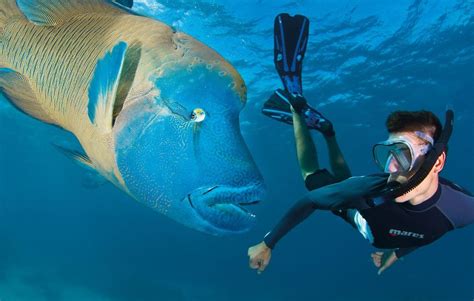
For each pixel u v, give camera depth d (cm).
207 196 138
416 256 4572
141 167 142
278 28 339
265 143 3678
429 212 206
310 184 298
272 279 4388
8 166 5606
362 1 1512
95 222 8994
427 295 3853
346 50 1919
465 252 5738
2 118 3238
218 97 141
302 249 5928
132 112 144
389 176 196
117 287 3394
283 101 334
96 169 172
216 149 137
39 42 174
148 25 157
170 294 3231
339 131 3300
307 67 2078
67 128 180
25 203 9238
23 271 3916
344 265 5419
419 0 1549
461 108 2905
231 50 1734
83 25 167
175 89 141
